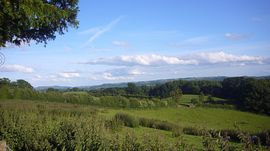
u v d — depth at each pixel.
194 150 8.28
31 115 22.64
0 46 16.94
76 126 14.59
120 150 10.73
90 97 97.38
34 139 15.31
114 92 126.56
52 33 18.59
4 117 18.94
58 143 13.77
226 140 7.32
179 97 110.69
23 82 88.44
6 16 14.55
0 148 13.11
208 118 68.62
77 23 17.75
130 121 48.91
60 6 17.05
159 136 10.25
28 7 13.65
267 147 6.66
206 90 109.31
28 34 18.33
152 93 125.62
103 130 13.62
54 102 83.50
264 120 40.56
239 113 67.19
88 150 12.16
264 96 55.50
